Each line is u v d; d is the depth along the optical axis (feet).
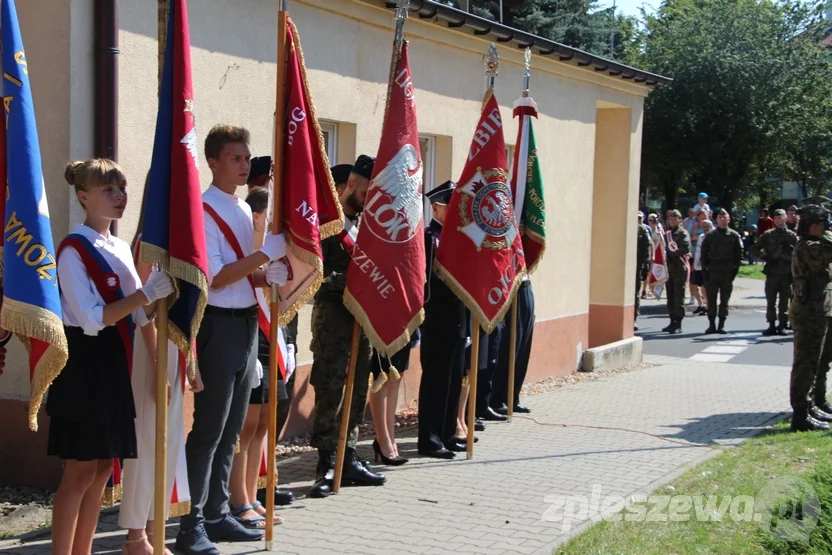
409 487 20.36
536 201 27.86
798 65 111.65
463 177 22.75
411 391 29.32
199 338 15.21
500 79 32.35
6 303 12.34
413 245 19.48
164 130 13.66
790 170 123.65
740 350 47.70
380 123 27.02
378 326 19.02
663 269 56.39
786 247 52.90
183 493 14.97
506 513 18.54
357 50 25.93
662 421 28.89
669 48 113.60
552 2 72.08
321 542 16.52
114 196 13.66
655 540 17.03
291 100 15.89
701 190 119.24
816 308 27.48
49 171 18.35
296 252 15.70
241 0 22.07
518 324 28.89
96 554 15.55
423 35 28.25
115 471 14.90
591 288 42.55
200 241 13.58
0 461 18.86
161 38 14.61
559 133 36.09
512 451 24.18
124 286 13.82
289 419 24.23
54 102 18.24
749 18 114.32
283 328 17.94
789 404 32.37
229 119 21.94
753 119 108.88
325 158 16.53
